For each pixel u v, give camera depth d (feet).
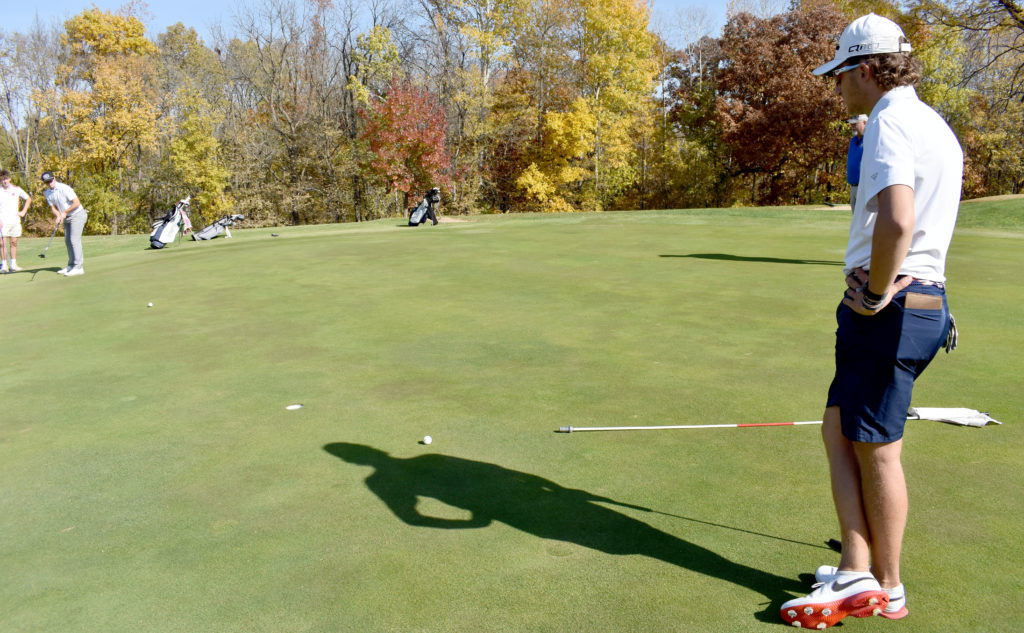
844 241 42.42
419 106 116.37
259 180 135.95
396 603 7.51
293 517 9.59
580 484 10.36
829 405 7.61
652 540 8.71
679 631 6.89
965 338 18.33
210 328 21.99
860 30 7.21
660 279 28.63
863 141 6.91
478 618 7.20
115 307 26.30
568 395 14.49
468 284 28.43
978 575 7.75
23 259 46.09
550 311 22.89
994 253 36.47
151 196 132.36
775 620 7.04
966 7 85.25
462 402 14.25
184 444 12.50
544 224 62.03
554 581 7.84
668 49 143.84
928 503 9.45
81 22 117.39
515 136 139.44
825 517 9.17
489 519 9.37
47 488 10.88
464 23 127.95
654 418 13.03
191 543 8.99
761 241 42.86
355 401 14.52
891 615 7.05
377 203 131.85
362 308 24.20
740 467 10.79
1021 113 111.34
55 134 129.18
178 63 158.40
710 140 136.77
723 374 15.67
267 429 13.08
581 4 124.88
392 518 9.47
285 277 31.71
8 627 7.33
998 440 11.54
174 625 7.26
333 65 143.02
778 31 125.18
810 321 20.71
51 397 15.57
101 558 8.71
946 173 6.79
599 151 132.05
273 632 7.08
